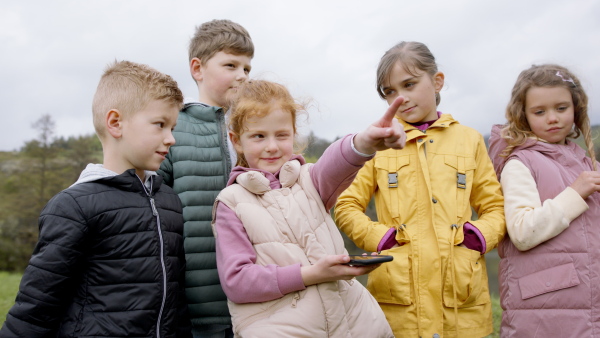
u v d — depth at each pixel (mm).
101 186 1904
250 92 1960
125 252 1868
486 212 2514
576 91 2584
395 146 1546
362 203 2578
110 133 2031
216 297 2338
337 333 1695
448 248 2316
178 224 2107
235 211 1836
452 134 2553
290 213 1795
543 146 2557
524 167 2514
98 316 1813
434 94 2639
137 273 1874
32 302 1720
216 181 2455
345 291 1767
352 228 2479
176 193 2240
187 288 2309
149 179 2074
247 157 1968
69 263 1765
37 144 35719
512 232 2398
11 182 33438
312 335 1653
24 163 35344
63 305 1800
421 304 2291
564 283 2287
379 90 2719
